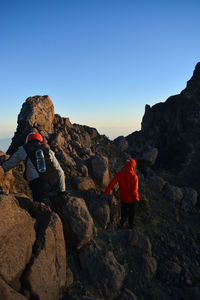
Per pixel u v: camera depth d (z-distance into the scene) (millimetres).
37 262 2795
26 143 3471
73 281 3395
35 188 3389
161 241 5574
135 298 3592
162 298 3861
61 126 8609
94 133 10453
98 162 6469
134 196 5289
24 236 2816
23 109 7594
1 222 2559
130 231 4977
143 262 4379
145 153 12375
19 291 2547
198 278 4527
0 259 2389
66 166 6047
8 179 4340
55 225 3299
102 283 3543
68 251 3799
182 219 7332
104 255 3939
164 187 8898
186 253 5359
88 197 5453
